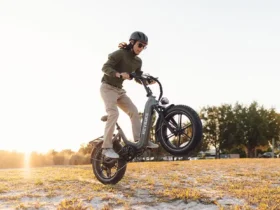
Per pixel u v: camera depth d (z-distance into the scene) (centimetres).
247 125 4769
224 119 4831
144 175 831
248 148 4862
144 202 545
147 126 556
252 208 510
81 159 2680
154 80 555
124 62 589
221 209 494
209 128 4828
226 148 4872
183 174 855
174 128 515
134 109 607
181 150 504
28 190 632
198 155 5094
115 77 597
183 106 507
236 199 559
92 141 682
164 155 3441
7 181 743
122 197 575
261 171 921
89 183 698
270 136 4859
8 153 2462
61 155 2684
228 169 977
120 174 638
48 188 641
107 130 596
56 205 527
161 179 758
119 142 622
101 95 611
